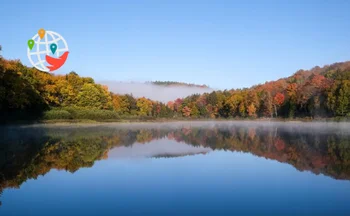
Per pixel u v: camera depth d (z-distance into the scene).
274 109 81.88
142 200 7.54
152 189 8.54
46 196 7.88
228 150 16.70
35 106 46.69
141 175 10.29
